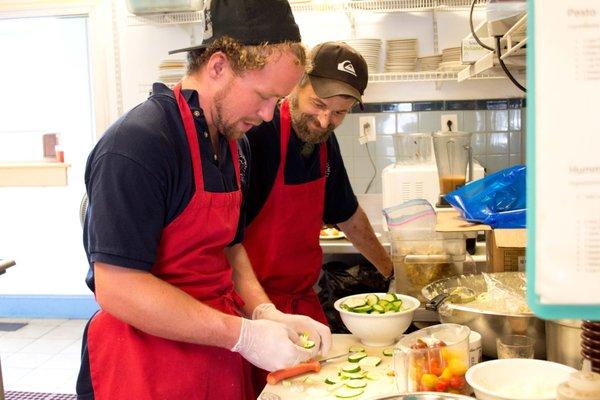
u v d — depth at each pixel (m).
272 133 1.73
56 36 4.43
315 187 1.82
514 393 0.99
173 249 1.28
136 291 1.15
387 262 2.15
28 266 4.57
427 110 3.49
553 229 0.49
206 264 1.34
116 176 1.14
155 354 1.25
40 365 3.55
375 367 1.32
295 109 1.72
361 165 3.56
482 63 2.04
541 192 0.49
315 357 1.38
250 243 1.80
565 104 0.48
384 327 1.41
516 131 3.44
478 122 3.46
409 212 1.71
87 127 4.50
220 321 1.22
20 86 4.53
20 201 4.52
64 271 4.56
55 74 4.48
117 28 3.82
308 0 3.29
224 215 1.34
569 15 0.48
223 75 1.25
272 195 1.77
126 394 1.24
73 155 4.54
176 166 1.23
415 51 3.22
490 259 1.68
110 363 1.27
